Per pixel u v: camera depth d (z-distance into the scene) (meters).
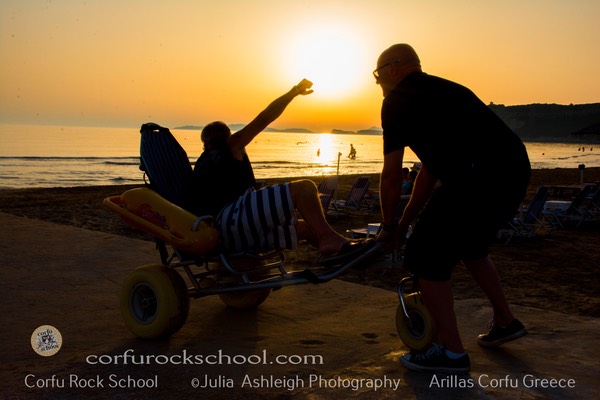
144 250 7.23
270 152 101.31
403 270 7.47
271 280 3.88
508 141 3.11
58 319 4.52
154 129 4.27
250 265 4.66
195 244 3.77
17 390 3.08
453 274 7.29
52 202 14.70
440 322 3.22
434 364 3.24
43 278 5.79
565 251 9.41
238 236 3.87
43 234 8.09
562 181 28.44
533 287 6.76
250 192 3.93
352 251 3.61
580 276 7.43
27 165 47.41
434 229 3.15
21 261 6.47
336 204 13.98
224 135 4.20
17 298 5.09
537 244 10.10
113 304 4.97
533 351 3.64
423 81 3.18
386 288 6.52
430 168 3.21
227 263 3.93
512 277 7.32
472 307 4.79
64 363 3.52
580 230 12.01
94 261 6.58
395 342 4.04
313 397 2.92
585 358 3.51
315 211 3.81
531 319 4.40
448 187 3.13
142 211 4.02
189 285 5.75
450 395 2.91
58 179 34.81
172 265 4.27
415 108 3.14
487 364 3.39
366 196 16.12
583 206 13.30
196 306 5.01
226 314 4.77
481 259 3.54
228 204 4.00
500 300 3.59
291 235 3.84
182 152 4.32
